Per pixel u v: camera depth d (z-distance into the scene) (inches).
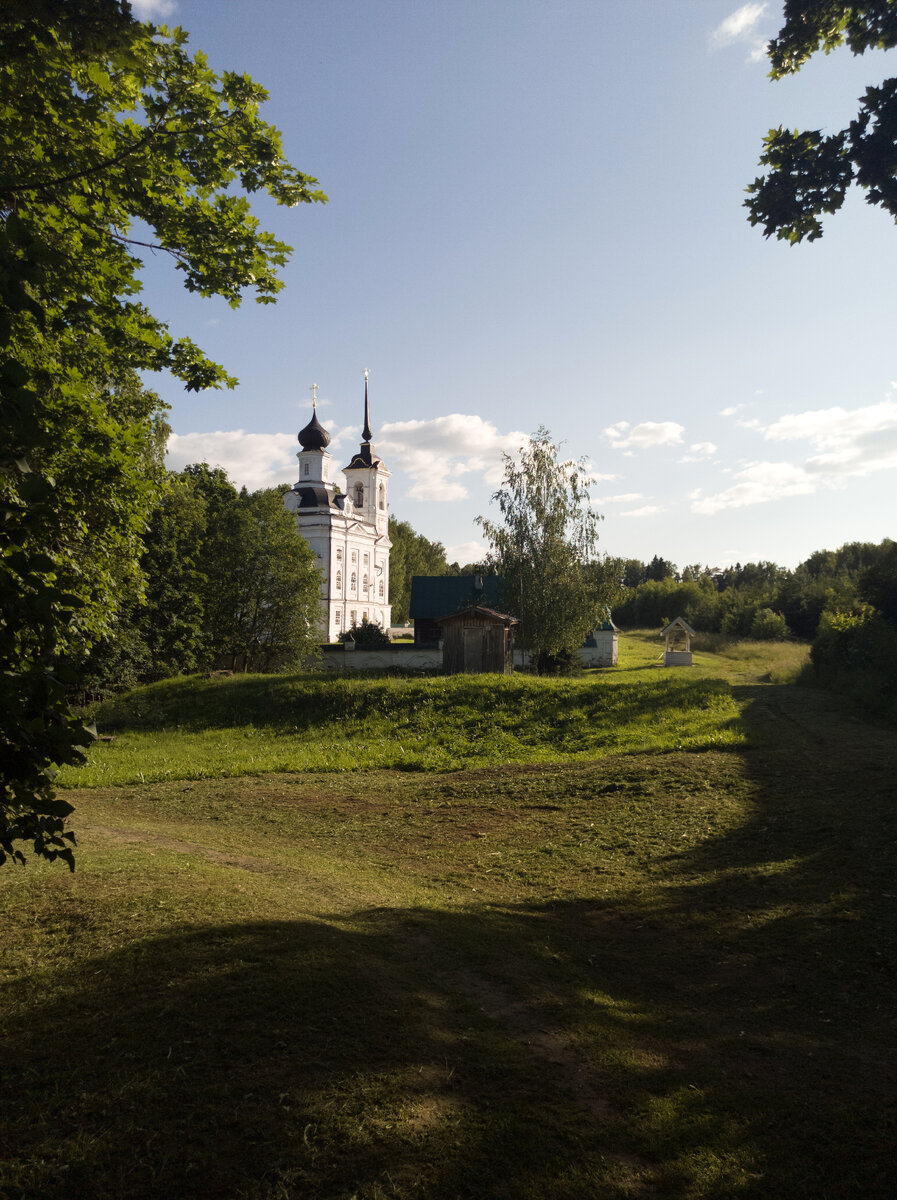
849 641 1111.0
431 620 2229.3
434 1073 165.9
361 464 3036.4
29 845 363.3
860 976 240.5
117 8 216.2
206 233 293.4
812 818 408.8
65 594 125.3
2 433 125.0
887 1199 137.5
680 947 277.9
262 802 544.1
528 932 286.0
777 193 349.1
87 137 263.9
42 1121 143.6
